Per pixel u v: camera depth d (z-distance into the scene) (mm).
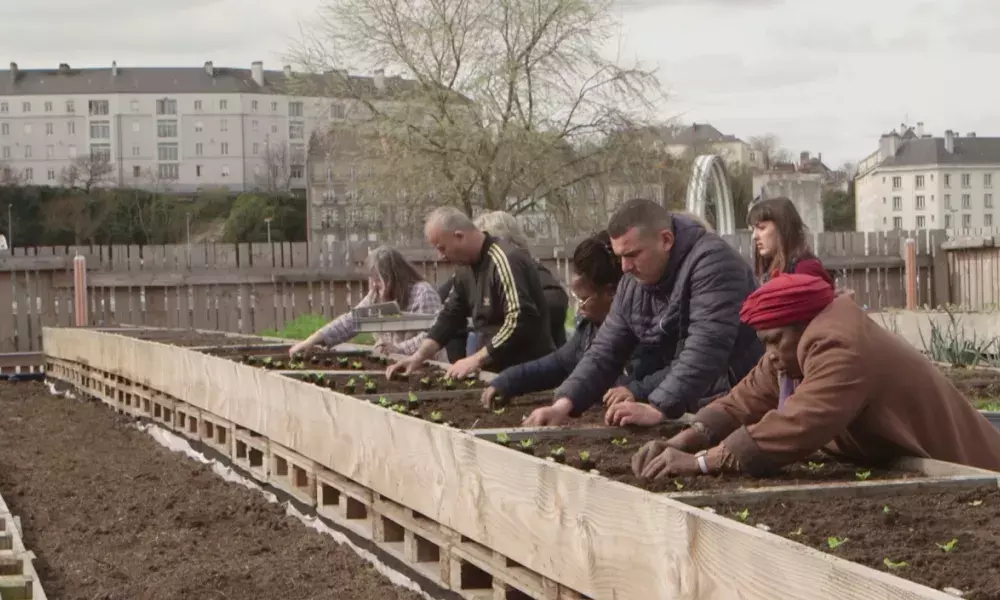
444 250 6949
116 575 5609
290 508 6867
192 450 9117
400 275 8914
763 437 3867
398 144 25719
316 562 5734
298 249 19188
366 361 8891
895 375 3883
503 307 6848
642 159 26703
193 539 6297
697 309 4953
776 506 3533
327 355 9602
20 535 6168
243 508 6953
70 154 125312
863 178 95250
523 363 6438
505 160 25703
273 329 18375
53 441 9883
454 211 6957
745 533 2932
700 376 4844
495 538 4312
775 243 5707
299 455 6781
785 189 40594
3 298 17297
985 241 21531
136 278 18031
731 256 5004
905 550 2992
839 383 3795
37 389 14477
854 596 2574
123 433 10359
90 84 125188
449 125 25328
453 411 6102
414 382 7543
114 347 11867
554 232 27625
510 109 26141
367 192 26547
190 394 9094
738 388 4410
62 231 86000
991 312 13172
